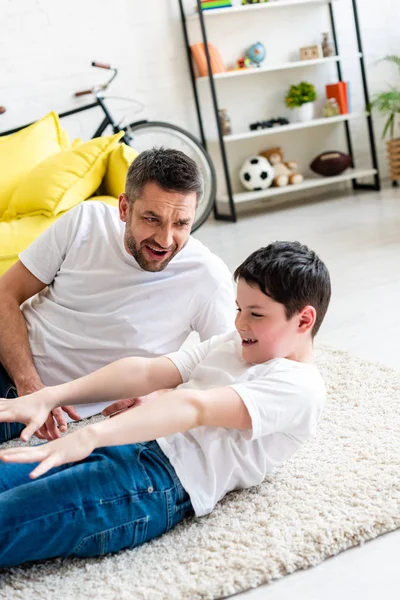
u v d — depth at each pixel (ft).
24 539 4.21
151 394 5.15
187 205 5.43
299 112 17.47
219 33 17.07
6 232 9.59
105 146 10.41
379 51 18.69
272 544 4.52
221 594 4.17
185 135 15.79
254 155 17.93
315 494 5.07
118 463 4.46
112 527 4.41
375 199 16.90
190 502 4.67
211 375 4.84
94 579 4.34
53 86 15.75
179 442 4.61
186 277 6.09
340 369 7.34
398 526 4.69
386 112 18.24
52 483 4.32
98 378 4.83
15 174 11.10
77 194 10.09
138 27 16.31
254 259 4.65
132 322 6.12
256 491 5.18
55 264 6.36
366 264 11.29
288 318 4.59
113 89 16.30
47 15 15.49
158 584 4.23
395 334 8.29
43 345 6.23
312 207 17.06
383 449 5.61
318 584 4.25
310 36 17.90
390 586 4.17
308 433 4.71
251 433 4.47
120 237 6.07
